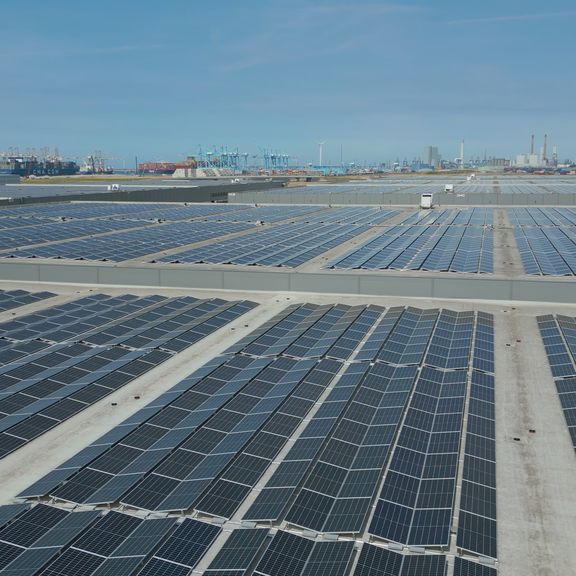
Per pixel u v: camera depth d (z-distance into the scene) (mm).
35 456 25594
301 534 20344
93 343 37844
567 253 63719
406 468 24234
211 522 21047
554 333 39969
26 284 54781
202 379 32469
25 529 20109
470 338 39281
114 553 19094
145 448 25625
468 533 20469
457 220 99875
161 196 142500
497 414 29578
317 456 24797
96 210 108875
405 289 49875
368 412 29172
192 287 53188
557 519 21812
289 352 36594
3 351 35656
